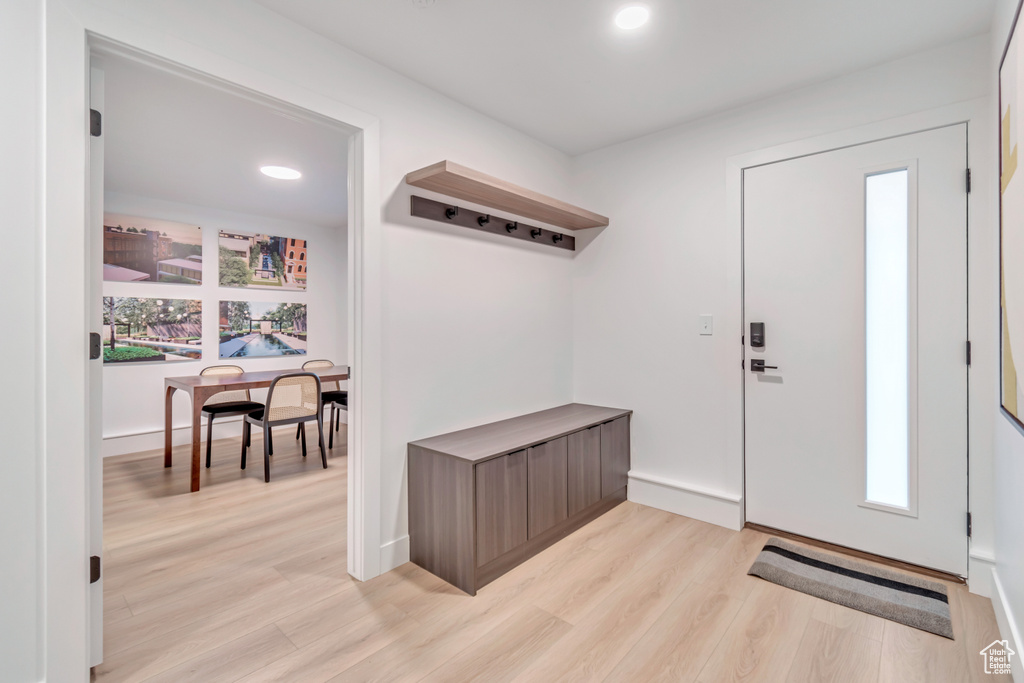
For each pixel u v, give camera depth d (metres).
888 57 2.12
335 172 3.56
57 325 1.35
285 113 1.92
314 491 3.29
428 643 1.67
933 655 1.59
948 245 2.03
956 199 2.01
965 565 2.01
